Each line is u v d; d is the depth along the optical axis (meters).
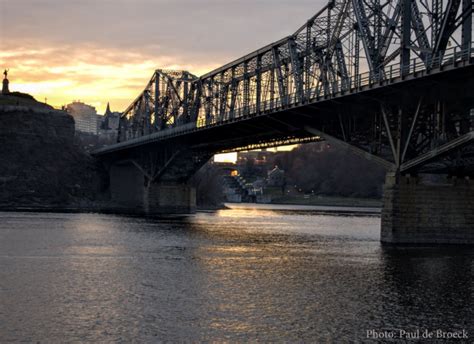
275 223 111.81
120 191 184.25
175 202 137.50
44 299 34.00
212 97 115.06
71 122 198.75
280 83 85.62
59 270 44.12
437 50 52.22
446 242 58.84
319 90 68.06
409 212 58.62
